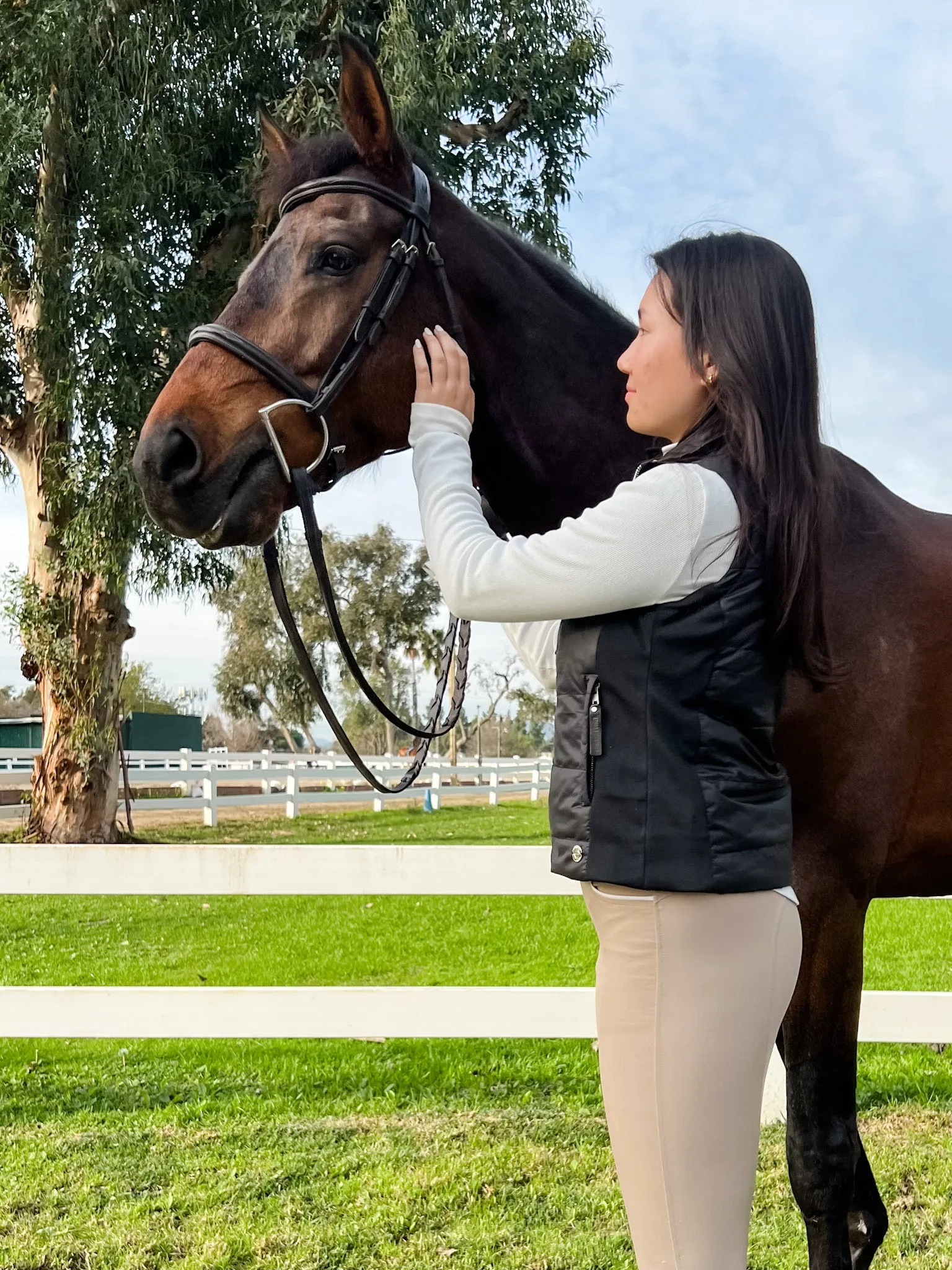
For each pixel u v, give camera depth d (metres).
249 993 3.33
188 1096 3.65
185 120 9.09
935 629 1.75
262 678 32.00
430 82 8.70
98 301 8.70
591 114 10.52
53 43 8.12
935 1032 3.23
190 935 6.81
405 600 31.64
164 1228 2.58
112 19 8.37
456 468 1.37
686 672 1.12
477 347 1.77
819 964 1.68
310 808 18.08
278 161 1.86
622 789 1.12
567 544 1.14
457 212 1.79
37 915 7.77
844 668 1.32
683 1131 1.12
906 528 1.86
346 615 31.36
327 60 9.05
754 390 1.17
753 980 1.14
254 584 29.05
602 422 1.80
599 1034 1.19
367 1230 2.57
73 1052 4.22
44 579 11.32
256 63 9.52
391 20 8.66
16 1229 2.57
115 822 11.76
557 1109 3.45
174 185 8.96
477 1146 3.12
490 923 7.20
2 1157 3.05
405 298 1.68
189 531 1.59
